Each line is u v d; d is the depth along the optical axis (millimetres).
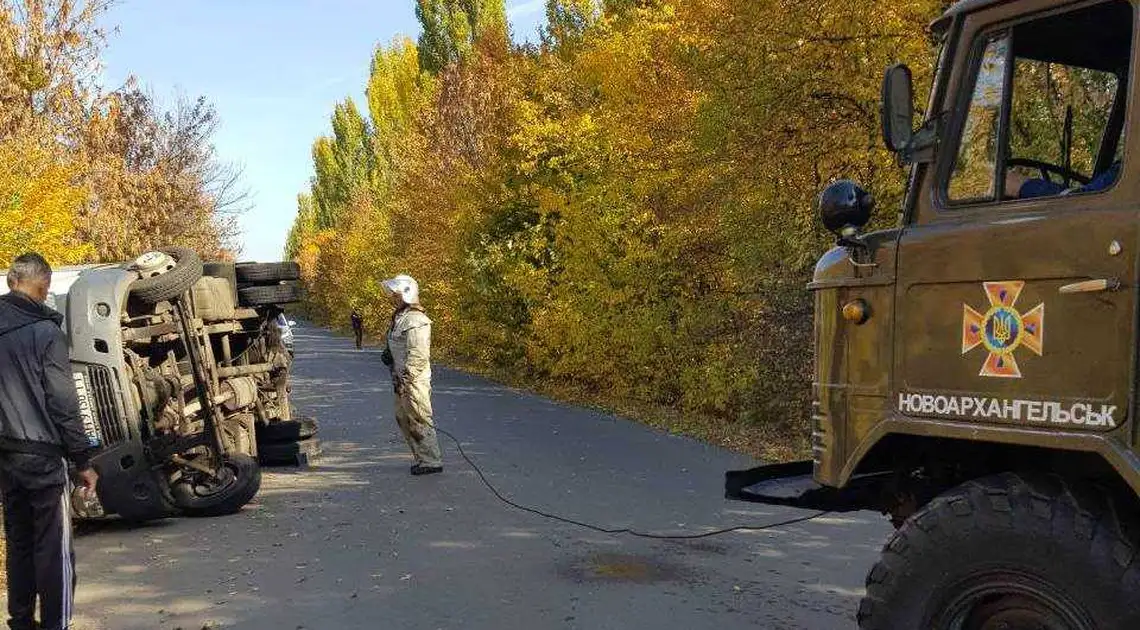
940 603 3145
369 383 21141
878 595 3301
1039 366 2973
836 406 3695
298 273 10531
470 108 28016
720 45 10422
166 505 7367
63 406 4680
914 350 3363
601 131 17578
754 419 12414
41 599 4711
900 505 4160
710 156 11516
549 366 18719
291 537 6965
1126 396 2756
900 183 9477
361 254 53406
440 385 20875
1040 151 3293
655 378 15305
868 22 9195
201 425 8359
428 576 5852
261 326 10344
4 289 8039
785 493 4258
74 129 12828
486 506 7906
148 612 5246
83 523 7613
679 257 14875
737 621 4938
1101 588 2783
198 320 8422
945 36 3572
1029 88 3268
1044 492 2971
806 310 11281
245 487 7785
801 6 9344
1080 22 3188
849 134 10016
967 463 3809
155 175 20406
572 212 17656
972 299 3178
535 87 19703
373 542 6750
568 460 10258
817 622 4914
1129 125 2840
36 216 10273
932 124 3402
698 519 7363
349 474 9656
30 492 4680
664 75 14453
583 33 19500
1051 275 2949
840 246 3680
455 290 26016
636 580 5691
